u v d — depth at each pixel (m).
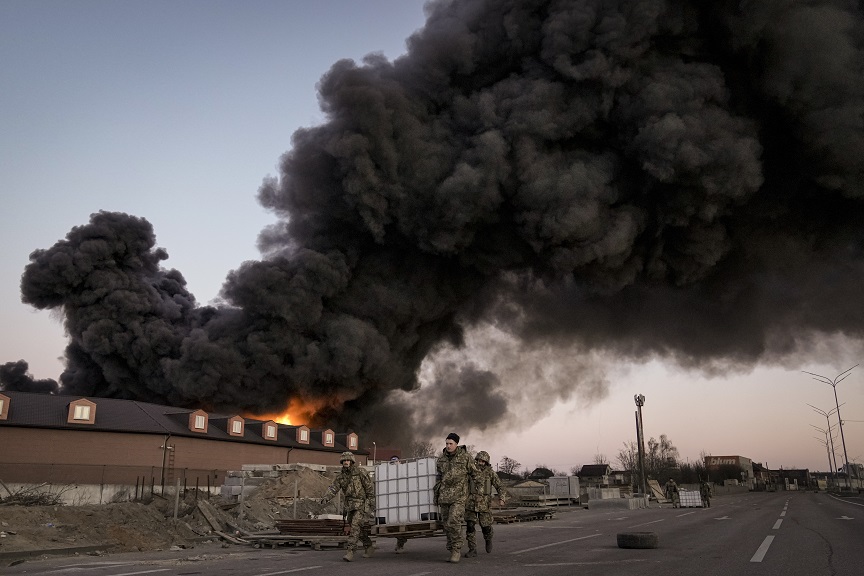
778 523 19.19
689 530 17.25
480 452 12.05
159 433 42.47
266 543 15.46
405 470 12.60
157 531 17.98
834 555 10.71
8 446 37.47
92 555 14.34
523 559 10.71
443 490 10.57
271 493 28.58
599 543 13.98
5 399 37.88
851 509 27.70
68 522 16.94
